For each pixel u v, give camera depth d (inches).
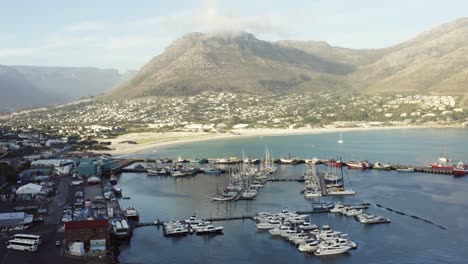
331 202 7372.1
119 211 6648.6
